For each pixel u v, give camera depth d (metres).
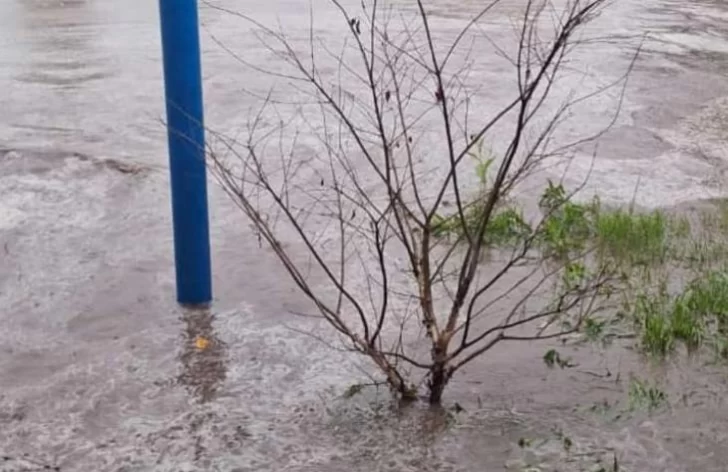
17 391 3.75
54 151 7.24
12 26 13.73
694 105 9.00
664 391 3.74
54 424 3.52
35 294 4.69
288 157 6.91
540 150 7.08
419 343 4.14
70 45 12.09
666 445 3.34
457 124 6.72
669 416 3.55
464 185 6.32
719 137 7.92
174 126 4.40
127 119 8.35
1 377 3.87
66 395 3.72
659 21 13.96
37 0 16.80
